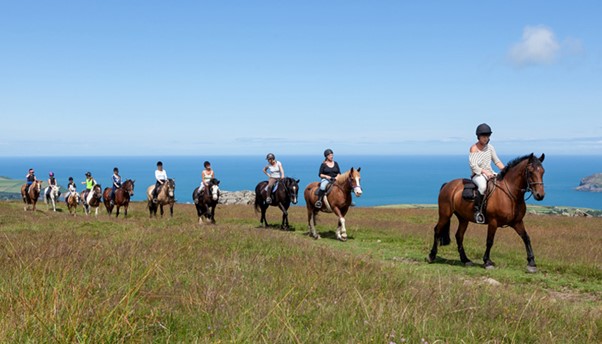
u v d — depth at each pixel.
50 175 34.91
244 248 11.60
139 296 6.11
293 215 29.12
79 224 18.97
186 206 38.25
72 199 31.06
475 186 11.92
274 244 12.20
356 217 29.28
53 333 4.28
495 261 12.93
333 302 6.23
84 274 6.98
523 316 6.28
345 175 16.89
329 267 8.95
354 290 6.78
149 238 12.52
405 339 4.68
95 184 29.91
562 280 10.84
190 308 5.83
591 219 29.28
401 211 34.97
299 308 5.82
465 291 7.66
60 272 6.66
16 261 7.76
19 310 4.97
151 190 25.59
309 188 18.33
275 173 21.20
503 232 19.83
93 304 5.16
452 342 4.92
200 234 13.02
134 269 7.74
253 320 5.05
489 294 7.71
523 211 11.59
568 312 7.06
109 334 4.39
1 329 4.34
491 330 5.45
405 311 5.55
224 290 6.70
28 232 15.23
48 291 5.58
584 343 5.48
